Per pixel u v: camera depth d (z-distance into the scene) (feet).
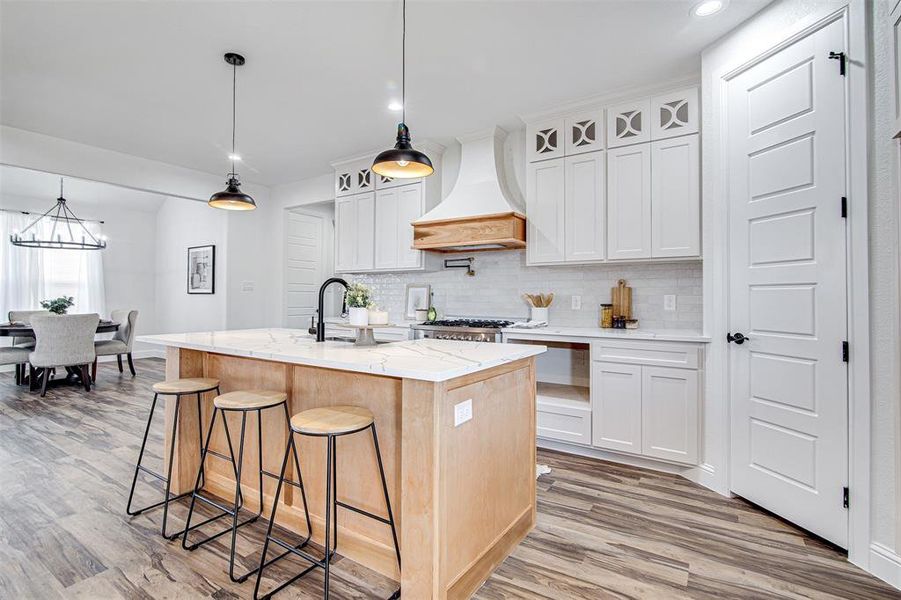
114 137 14.03
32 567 6.19
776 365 7.54
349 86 10.71
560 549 6.79
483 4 7.70
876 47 6.17
